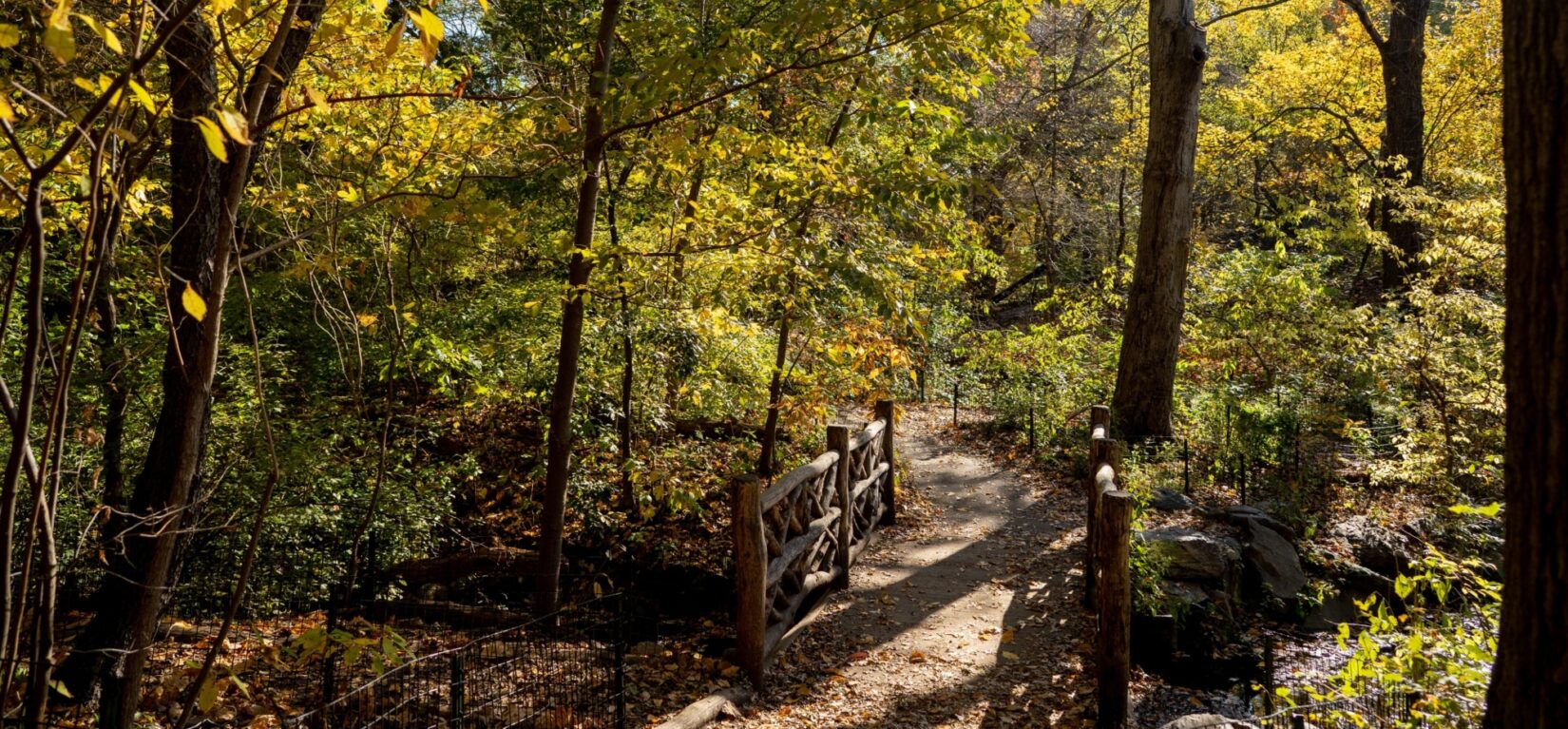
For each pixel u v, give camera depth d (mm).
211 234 4223
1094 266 23500
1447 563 4305
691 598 8383
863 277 5730
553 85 7473
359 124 5629
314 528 7168
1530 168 2219
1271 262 12648
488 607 6973
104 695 3080
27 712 2150
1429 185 16828
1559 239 2164
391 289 5777
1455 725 3359
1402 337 9750
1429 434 9367
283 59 3934
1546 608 2193
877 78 5828
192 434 2773
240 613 6234
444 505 8672
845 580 7887
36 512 1993
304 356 9852
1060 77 23656
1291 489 9742
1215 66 26422
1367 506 9539
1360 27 20391
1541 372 2195
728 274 7703
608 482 9680
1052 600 7355
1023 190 22969
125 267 6066
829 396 10609
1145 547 7164
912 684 5898
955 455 13180
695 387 9812
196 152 4043
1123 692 5320
